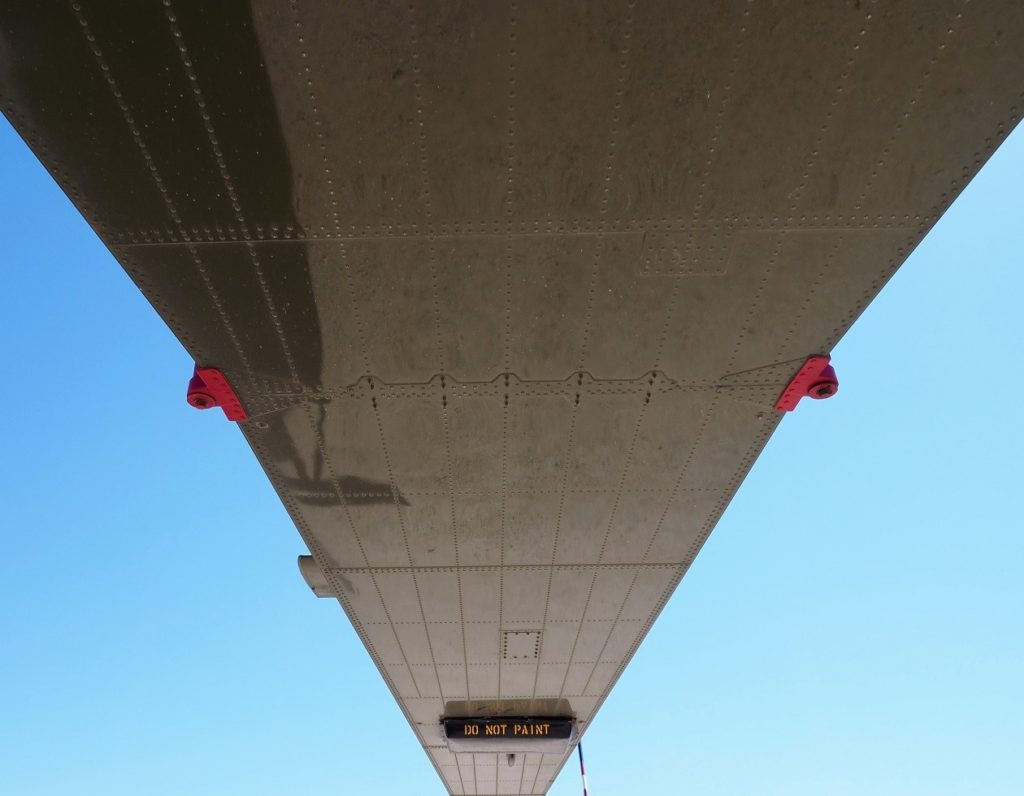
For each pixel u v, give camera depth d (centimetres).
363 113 359
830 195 402
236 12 318
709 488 626
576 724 1059
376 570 721
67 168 382
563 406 546
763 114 363
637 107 360
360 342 490
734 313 475
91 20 320
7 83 343
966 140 376
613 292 459
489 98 355
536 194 400
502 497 634
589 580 744
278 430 560
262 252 428
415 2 319
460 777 1274
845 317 477
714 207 408
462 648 866
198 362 503
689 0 319
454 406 543
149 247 425
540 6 321
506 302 465
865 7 321
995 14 322
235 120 359
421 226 416
